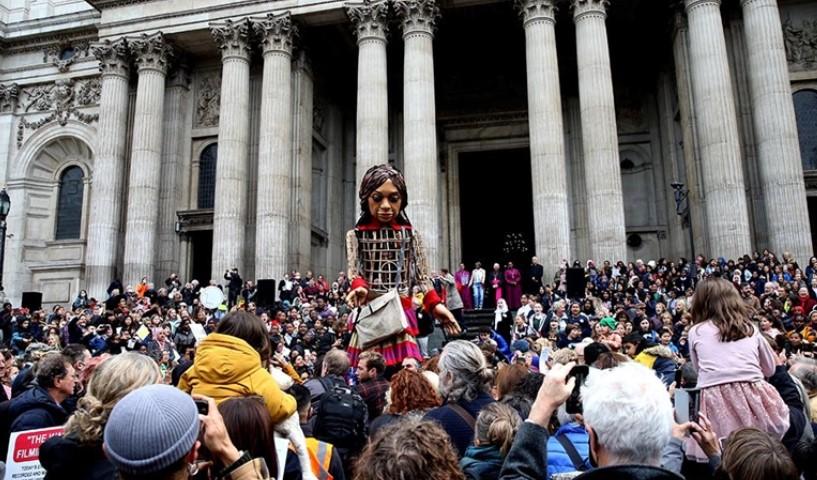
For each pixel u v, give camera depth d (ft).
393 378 19.52
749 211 96.89
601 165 94.99
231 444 11.69
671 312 69.72
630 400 10.49
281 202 105.29
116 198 115.24
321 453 17.33
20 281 132.67
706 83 95.35
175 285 99.30
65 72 137.49
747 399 17.51
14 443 17.99
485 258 140.26
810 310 60.95
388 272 19.29
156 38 115.96
